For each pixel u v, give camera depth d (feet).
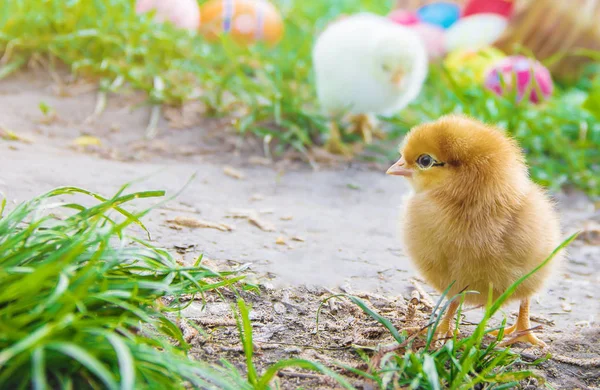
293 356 2.17
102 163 2.78
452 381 2.10
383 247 2.56
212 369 2.10
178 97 3.22
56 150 2.81
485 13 4.17
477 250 2.18
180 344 2.15
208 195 2.70
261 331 2.22
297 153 3.05
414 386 2.04
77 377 2.00
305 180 2.89
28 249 2.08
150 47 3.47
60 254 2.06
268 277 2.38
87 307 2.06
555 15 4.14
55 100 3.08
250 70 3.74
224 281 2.18
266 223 2.60
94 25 3.46
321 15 5.08
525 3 4.16
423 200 2.22
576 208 2.92
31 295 2.01
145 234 2.45
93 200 2.54
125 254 2.08
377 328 2.26
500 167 2.19
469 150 2.19
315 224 2.63
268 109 3.18
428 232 2.21
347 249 2.53
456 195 2.19
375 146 3.17
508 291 2.12
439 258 2.21
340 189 2.87
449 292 2.23
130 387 1.90
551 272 2.24
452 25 4.27
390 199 2.84
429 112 3.33
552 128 3.25
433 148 2.21
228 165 2.92
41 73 3.31
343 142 3.19
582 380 2.18
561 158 3.21
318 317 2.28
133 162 2.84
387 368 2.09
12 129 2.88
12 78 3.22
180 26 3.69
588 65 4.23
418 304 2.35
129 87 3.28
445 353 2.14
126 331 2.02
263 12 3.85
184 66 3.43
